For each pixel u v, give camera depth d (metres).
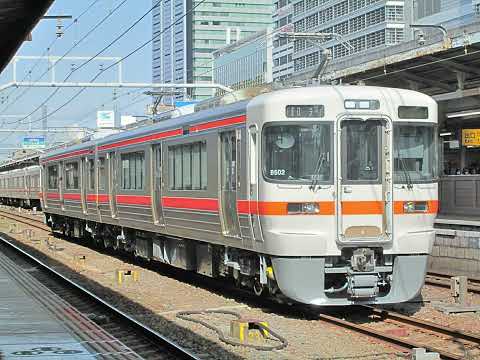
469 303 10.99
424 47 15.08
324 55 19.05
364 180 9.98
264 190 9.91
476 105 18.06
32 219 41.59
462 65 16.11
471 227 14.24
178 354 7.91
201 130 12.30
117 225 18.14
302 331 9.23
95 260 19.42
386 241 9.92
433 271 14.88
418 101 10.33
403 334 8.93
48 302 12.02
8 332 9.25
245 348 8.31
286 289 9.85
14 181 60.56
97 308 11.51
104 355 7.86
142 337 9.07
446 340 8.52
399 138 10.16
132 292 13.26
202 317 10.49
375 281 9.91
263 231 10.02
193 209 12.76
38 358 7.65
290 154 9.85
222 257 12.33
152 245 16.14
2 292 13.27
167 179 14.03
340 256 9.96
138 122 17.83
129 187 16.55
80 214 21.62
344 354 7.89
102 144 18.80
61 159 24.03
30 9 6.45
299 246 9.73
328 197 9.84
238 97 12.05
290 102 9.84
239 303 11.73
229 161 11.26
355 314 10.43
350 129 10.00
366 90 10.08
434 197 10.41
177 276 15.63
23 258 20.30
